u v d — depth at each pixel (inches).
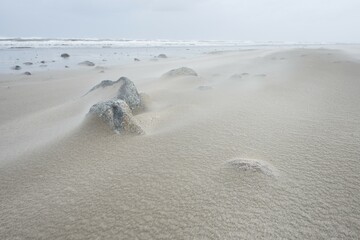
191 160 53.6
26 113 93.9
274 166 50.4
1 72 177.9
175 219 38.0
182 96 104.0
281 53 267.1
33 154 57.9
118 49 397.1
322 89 111.3
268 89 111.9
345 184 44.6
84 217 38.9
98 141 62.0
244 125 71.7
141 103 88.5
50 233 36.4
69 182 47.4
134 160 54.2
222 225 36.6
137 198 42.6
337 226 36.0
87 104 90.8
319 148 57.6
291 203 40.3
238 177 46.4
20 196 44.3
